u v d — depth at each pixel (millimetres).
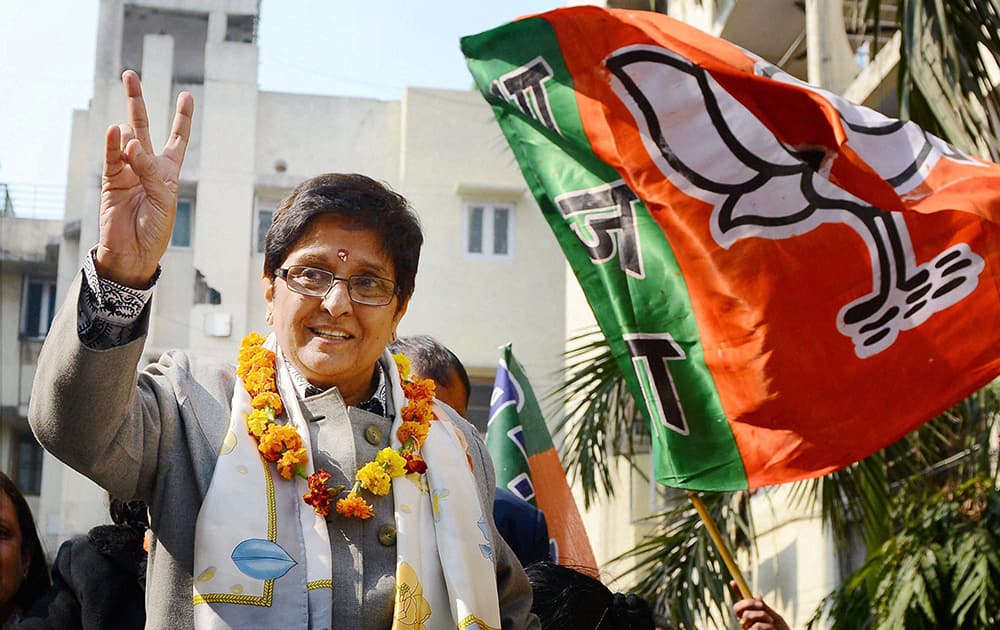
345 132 24281
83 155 25156
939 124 5875
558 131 5152
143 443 2887
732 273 4871
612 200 5078
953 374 4766
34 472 24672
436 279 23281
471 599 3025
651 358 4965
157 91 24047
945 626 6777
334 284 3117
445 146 23672
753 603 5004
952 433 8086
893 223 4820
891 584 6910
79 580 3689
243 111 24156
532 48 5199
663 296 4969
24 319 24766
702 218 4934
